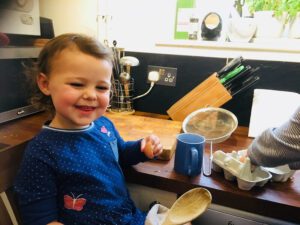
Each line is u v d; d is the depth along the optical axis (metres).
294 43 1.03
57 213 0.61
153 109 1.24
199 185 0.67
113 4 1.19
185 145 0.70
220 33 1.14
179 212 0.62
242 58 1.01
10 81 0.89
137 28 1.20
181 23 1.19
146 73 1.20
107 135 0.75
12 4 0.89
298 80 1.02
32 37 1.05
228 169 0.67
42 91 0.67
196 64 1.12
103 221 0.63
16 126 0.90
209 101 1.05
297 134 0.56
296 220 0.61
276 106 0.98
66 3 1.23
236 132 1.05
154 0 1.15
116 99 1.18
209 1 1.23
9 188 0.68
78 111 0.62
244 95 1.09
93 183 0.63
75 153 0.63
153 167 0.76
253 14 1.15
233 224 0.73
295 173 0.74
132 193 0.81
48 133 0.64
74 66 0.58
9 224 0.67
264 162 0.63
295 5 1.04
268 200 0.62
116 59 1.13
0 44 0.86
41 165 0.59
